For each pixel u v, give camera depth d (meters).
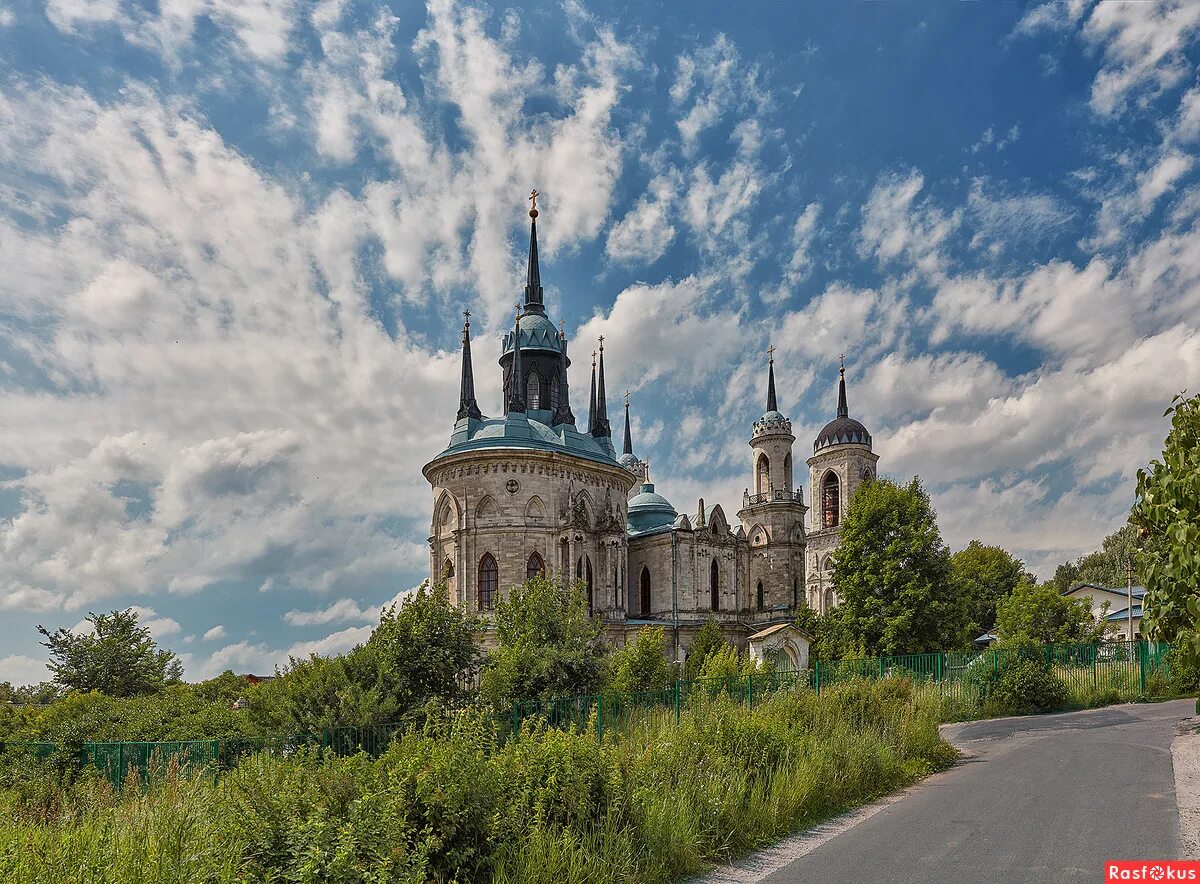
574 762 15.37
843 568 61.00
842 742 22.50
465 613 38.44
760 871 14.65
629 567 93.12
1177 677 41.16
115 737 38.31
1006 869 13.84
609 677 38.78
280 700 28.58
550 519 73.69
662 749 18.64
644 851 14.61
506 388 90.50
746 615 96.69
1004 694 40.31
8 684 73.00
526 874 12.66
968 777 22.91
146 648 73.12
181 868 10.80
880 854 15.23
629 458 117.62
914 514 59.09
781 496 105.94
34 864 10.76
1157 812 17.16
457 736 14.48
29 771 28.19
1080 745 27.50
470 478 73.44
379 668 30.33
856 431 104.88
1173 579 11.65
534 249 94.19
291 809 11.85
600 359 99.19
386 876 10.79
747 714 22.66
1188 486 10.91
